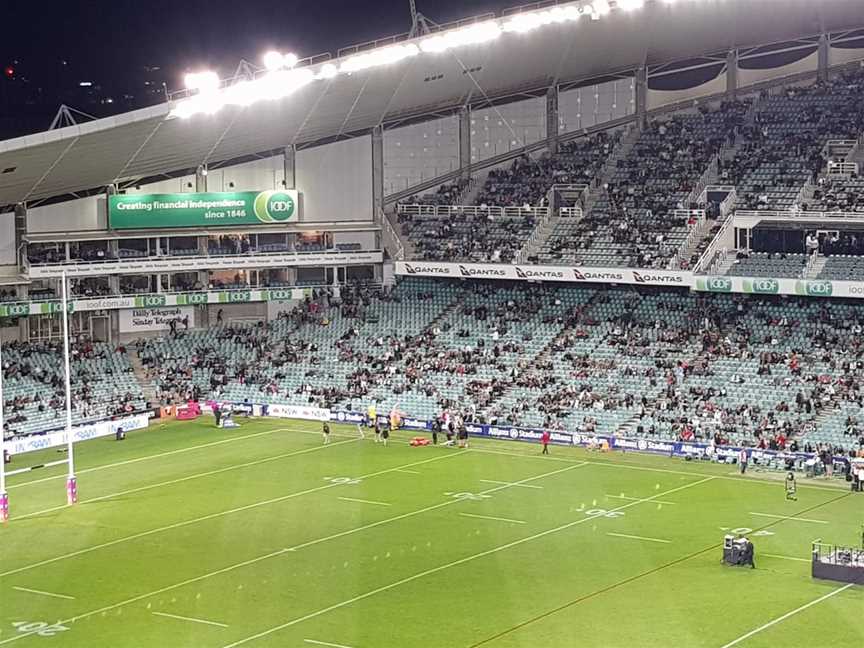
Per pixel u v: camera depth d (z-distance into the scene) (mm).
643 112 114625
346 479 77938
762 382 89500
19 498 74750
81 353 104375
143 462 84562
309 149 111000
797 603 51844
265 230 109875
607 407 90750
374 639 48594
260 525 67062
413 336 105750
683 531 64125
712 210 102375
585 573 57031
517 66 104875
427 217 113500
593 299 104625
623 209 106750
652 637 48000
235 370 105562
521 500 71688
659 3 94812
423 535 64375
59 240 102625
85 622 51625
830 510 67938
